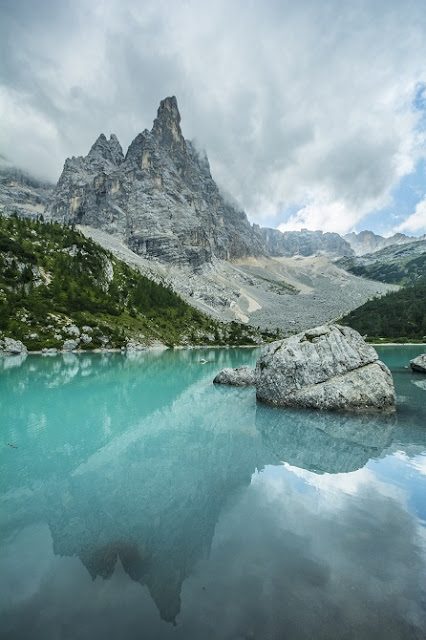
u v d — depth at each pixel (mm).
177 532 11797
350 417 27969
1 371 56156
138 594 8844
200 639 7301
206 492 14906
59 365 67312
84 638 7430
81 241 190750
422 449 20500
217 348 150625
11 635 7551
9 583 9312
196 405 33531
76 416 29375
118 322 139500
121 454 20031
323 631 7426
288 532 11555
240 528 11875
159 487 15555
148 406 33344
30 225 185875
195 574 9469
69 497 14617
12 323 99875
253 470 17422
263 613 7980
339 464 18094
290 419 27703
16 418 28547
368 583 8969
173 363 78812
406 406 31312
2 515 13125
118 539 11461
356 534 11367
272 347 35031
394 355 91812
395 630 7430
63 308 125312
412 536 11227
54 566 10039
